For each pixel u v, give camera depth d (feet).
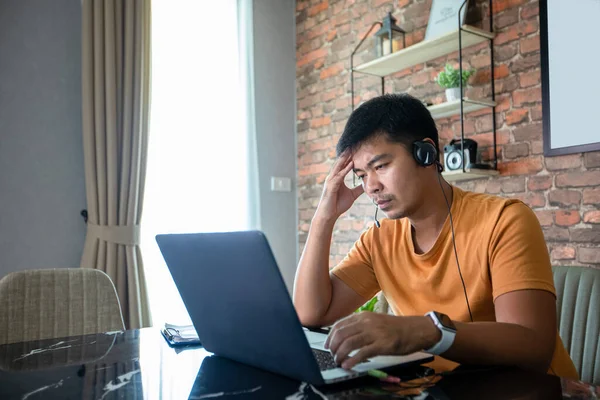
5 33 8.78
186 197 10.40
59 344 3.77
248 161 11.26
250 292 2.53
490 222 3.55
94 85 9.14
